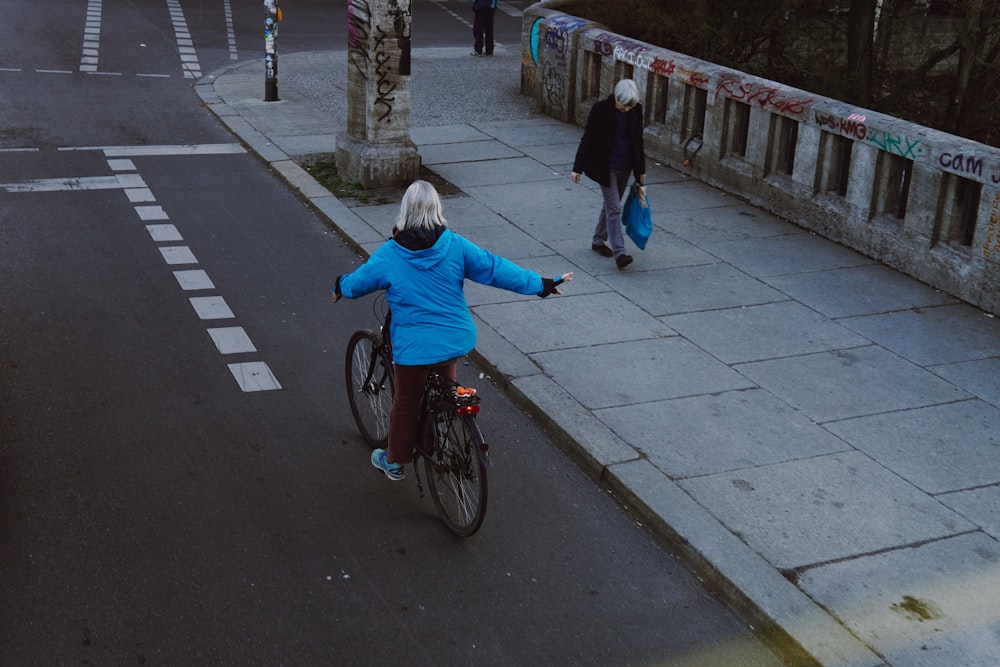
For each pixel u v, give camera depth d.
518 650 4.68
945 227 9.18
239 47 21.22
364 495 5.91
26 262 9.17
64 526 5.38
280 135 14.19
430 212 5.23
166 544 5.29
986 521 5.71
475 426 5.21
